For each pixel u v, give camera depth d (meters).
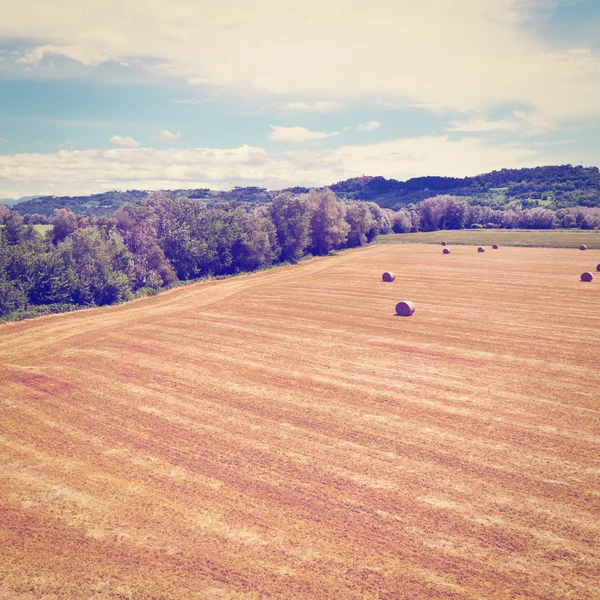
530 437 16.20
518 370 22.81
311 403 19.27
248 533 11.50
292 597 9.59
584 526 11.62
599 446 15.52
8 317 34.34
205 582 10.00
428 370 23.00
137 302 42.66
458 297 41.56
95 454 15.32
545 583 9.91
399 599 9.54
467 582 9.96
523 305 37.72
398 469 14.32
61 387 21.14
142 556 10.77
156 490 13.30
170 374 22.75
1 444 15.99
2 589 9.80
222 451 15.48
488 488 13.27
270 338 29.05
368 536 11.39
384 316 34.69
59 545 11.11
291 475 14.04
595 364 23.45
